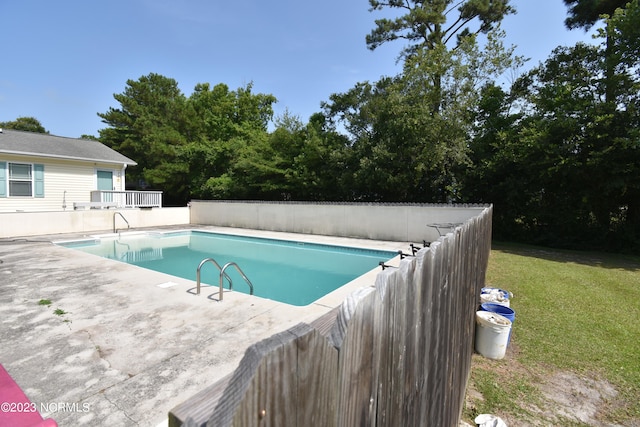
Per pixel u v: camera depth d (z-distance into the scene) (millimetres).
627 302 4754
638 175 8680
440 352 1540
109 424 1947
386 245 9477
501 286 5496
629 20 9211
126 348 2877
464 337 2324
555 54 11773
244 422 469
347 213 11188
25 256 6980
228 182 18453
